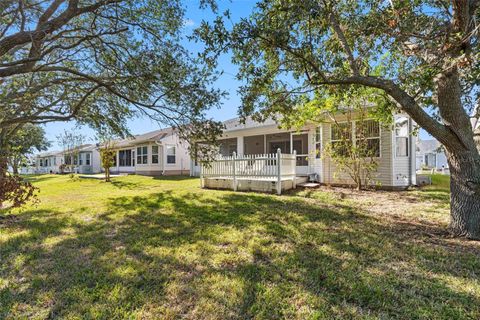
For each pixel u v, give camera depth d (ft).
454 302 8.02
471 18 12.94
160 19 19.11
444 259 11.23
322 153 32.89
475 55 11.91
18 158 18.33
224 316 7.54
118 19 18.54
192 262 11.22
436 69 13.21
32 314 7.83
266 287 9.02
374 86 14.30
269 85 17.28
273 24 13.57
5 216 20.17
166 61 18.61
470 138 14.10
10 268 11.02
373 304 7.96
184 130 20.54
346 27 16.90
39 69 16.89
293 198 25.53
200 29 13.85
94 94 22.67
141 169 69.51
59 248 13.21
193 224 17.06
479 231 13.80
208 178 35.86
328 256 11.68
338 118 32.65
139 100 20.39
